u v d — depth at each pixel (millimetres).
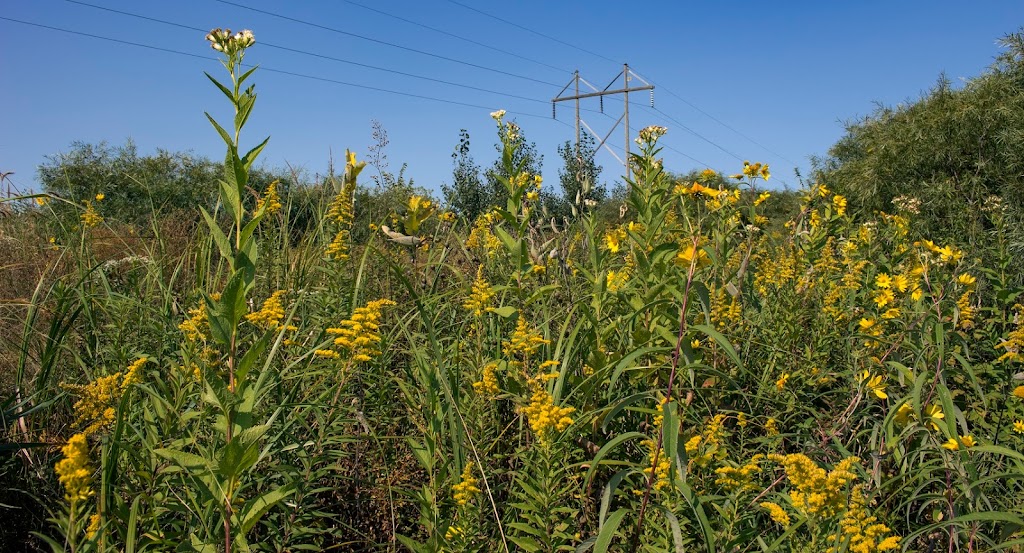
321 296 4055
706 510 2607
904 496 2893
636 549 2428
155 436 2412
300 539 2646
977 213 8203
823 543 2236
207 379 2098
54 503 2637
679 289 3229
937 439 2762
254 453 1976
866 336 3604
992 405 3656
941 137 10703
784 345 4281
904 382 3160
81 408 2520
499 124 4285
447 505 2658
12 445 2512
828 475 2174
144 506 2371
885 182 11586
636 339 3359
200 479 2059
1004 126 10266
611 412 2643
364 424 2982
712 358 3883
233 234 4879
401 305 4090
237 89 2059
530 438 3141
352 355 2816
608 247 4277
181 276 4648
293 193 5152
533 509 2418
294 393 2990
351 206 4586
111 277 4598
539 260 4781
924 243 3699
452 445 2879
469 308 3924
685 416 3234
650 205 3629
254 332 3447
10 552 2594
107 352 3396
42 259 5039
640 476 2885
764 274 5113
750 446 3443
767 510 2590
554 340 3879
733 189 4195
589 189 5676
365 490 2938
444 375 2748
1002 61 11453
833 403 3756
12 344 3744
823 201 7094
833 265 5449
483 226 5785
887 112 13516
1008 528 2385
